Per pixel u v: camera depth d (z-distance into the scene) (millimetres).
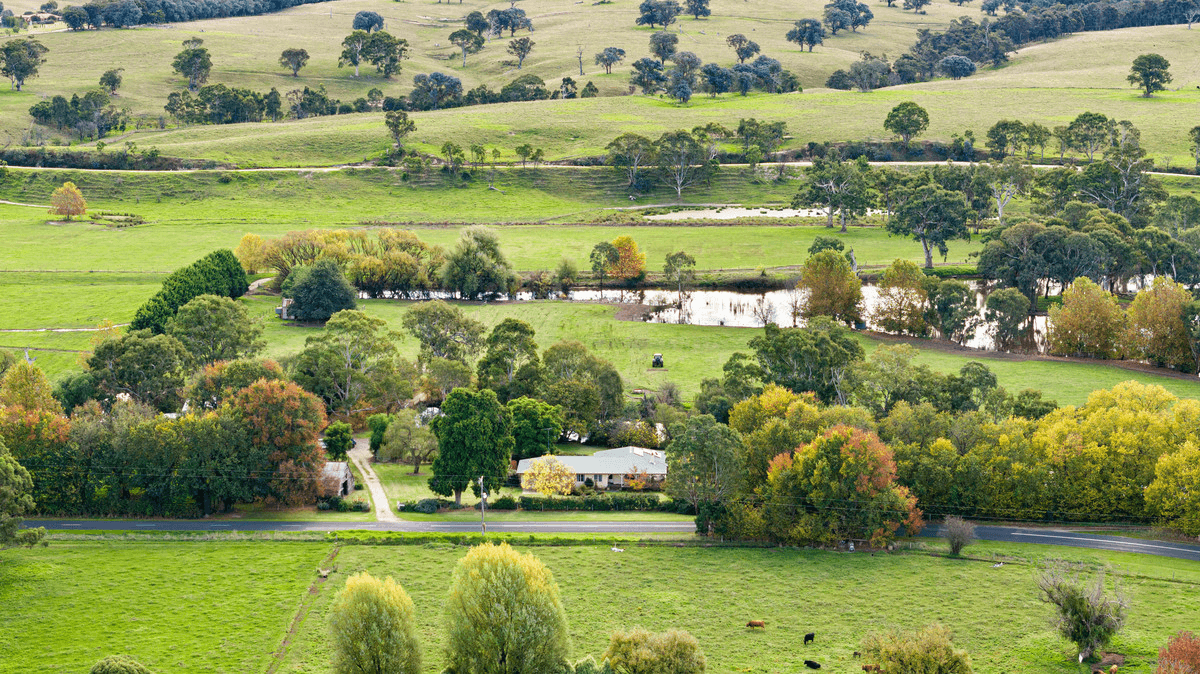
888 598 103500
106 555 111688
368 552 113438
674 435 129000
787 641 94438
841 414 134375
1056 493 123500
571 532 120375
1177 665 78500
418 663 84750
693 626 97562
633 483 136625
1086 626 89875
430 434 144250
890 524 116688
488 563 86562
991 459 125500
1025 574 108625
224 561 110625
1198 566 109375
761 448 128625
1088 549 115188
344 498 130125
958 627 97125
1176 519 119500
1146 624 96062
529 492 134125
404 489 135000
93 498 124188
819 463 117750
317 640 94312
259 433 127500
